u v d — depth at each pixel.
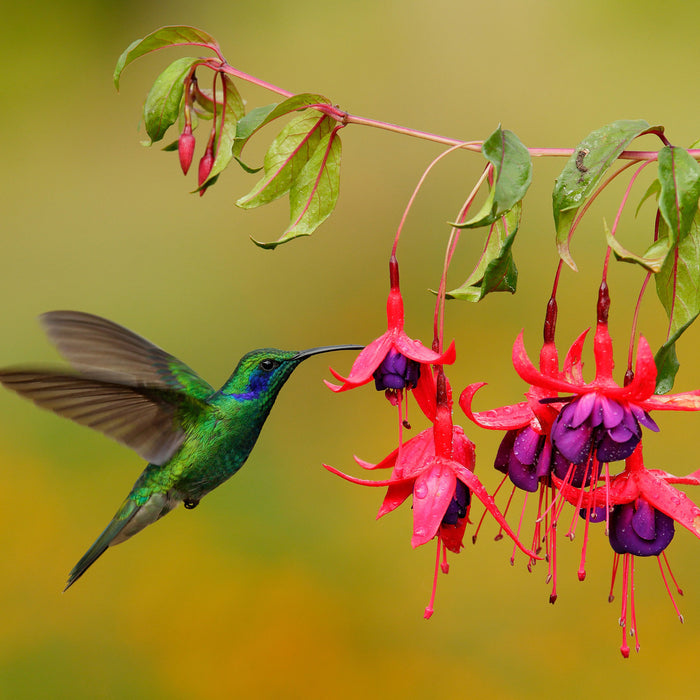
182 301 3.53
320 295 3.43
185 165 2.55
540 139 3.35
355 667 2.76
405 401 2.50
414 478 2.50
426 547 2.86
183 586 2.86
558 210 2.49
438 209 3.42
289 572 2.87
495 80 3.48
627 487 2.49
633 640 2.75
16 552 2.94
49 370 2.53
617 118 3.26
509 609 2.77
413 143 3.50
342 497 3.02
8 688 2.77
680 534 2.77
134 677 2.77
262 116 2.55
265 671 2.76
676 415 2.78
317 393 3.25
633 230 3.11
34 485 3.09
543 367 2.50
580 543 2.77
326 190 2.54
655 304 3.05
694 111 3.21
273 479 3.07
